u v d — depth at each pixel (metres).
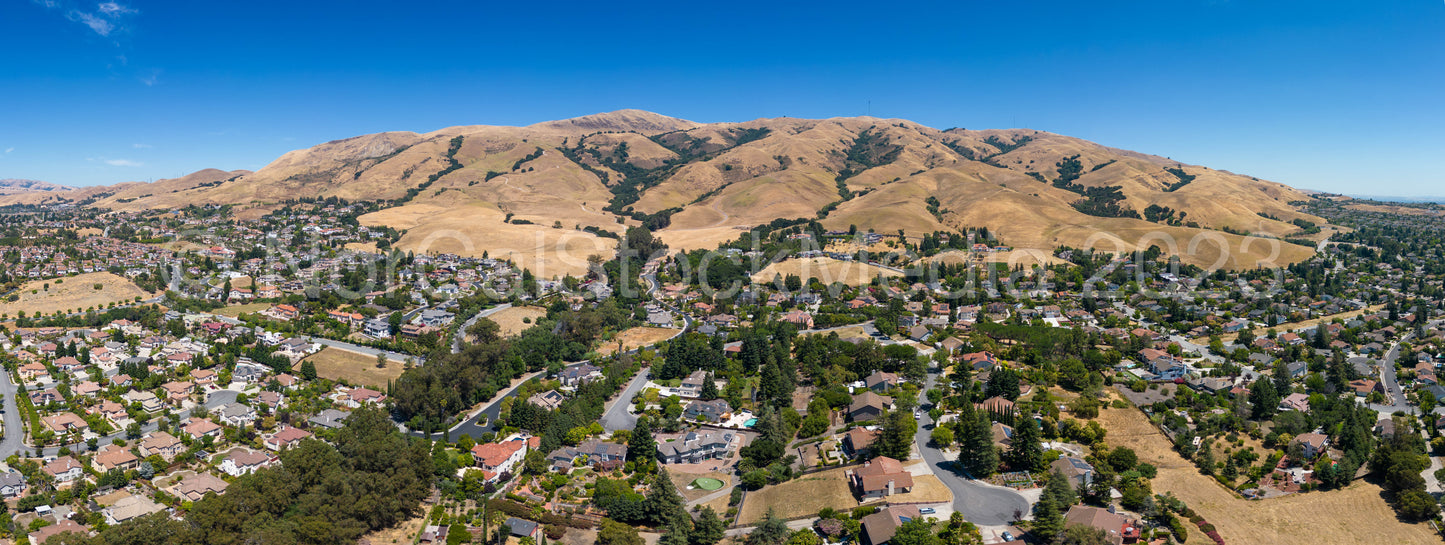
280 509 147.38
